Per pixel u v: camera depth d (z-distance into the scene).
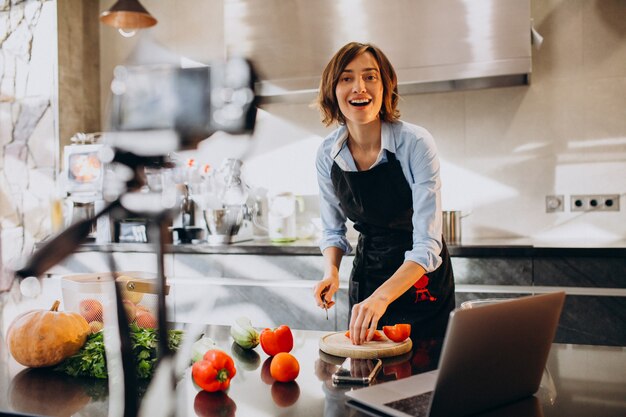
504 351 0.85
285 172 3.61
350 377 1.04
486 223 3.31
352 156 1.88
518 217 3.26
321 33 3.06
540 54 3.21
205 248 3.02
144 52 0.57
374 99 1.65
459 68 2.88
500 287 2.65
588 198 3.16
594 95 3.14
